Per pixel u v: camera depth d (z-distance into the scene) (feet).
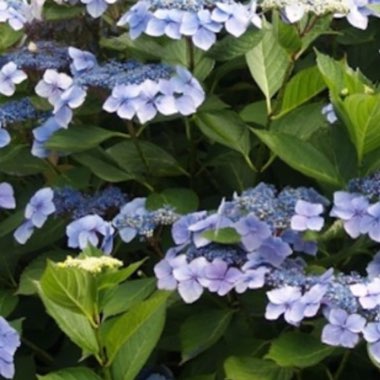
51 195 5.76
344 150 5.52
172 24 5.60
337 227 5.35
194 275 5.19
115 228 5.64
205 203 6.10
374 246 5.61
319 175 5.41
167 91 5.57
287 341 5.12
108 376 5.18
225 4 5.65
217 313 5.46
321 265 5.44
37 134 5.86
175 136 6.37
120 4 6.42
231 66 6.15
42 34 6.66
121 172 5.90
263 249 5.23
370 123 5.28
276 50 5.88
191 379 5.47
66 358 5.96
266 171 6.08
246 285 5.12
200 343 5.39
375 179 5.40
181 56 5.93
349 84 5.50
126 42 5.98
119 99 5.56
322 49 6.74
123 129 6.30
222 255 5.26
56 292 4.93
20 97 6.27
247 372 5.26
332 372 5.67
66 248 6.18
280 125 5.82
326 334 4.89
